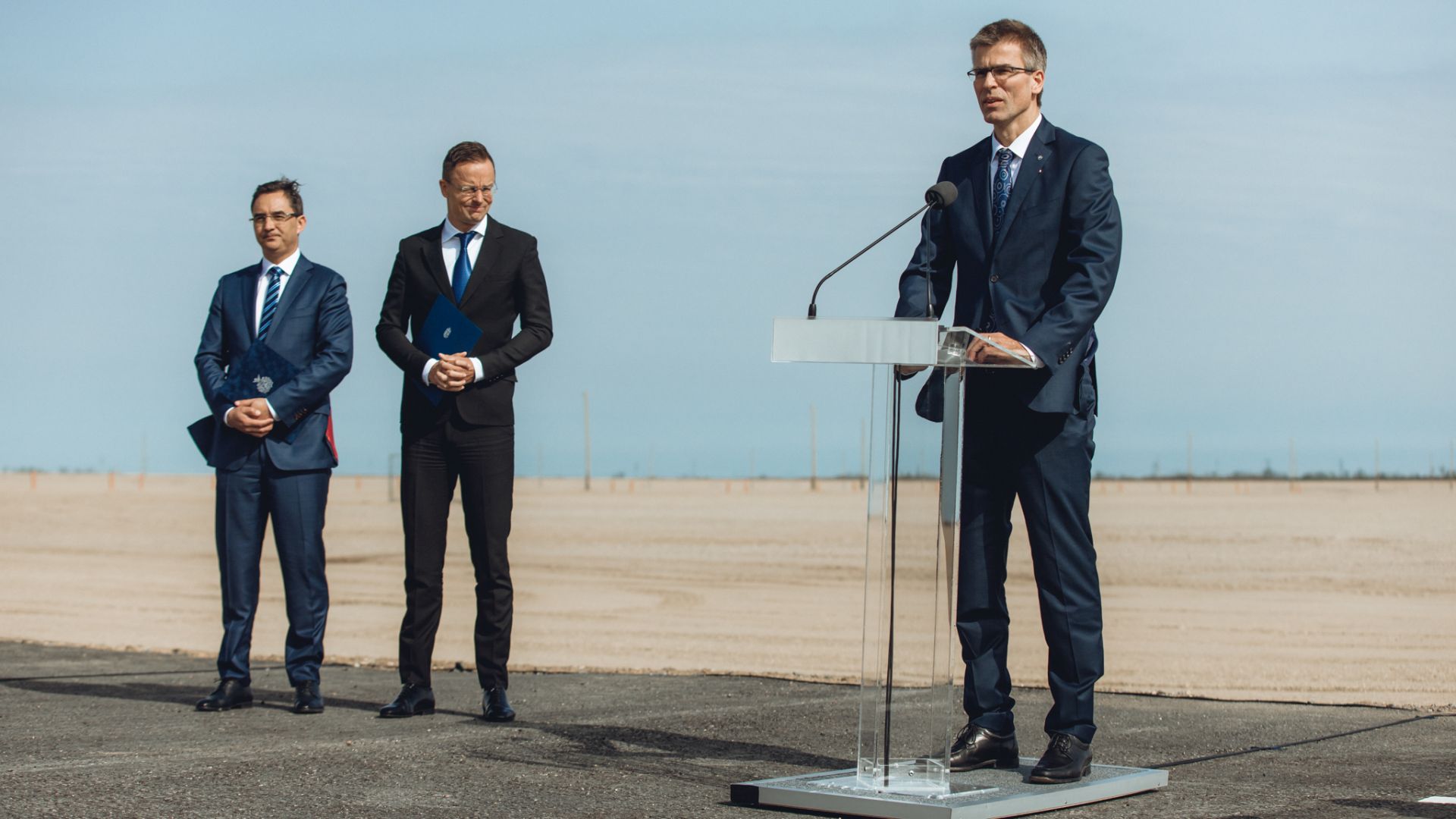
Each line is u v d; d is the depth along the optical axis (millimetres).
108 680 6824
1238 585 16297
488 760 4621
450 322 5719
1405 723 5672
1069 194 4348
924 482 4031
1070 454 4336
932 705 3977
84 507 35750
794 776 4227
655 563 19531
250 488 5965
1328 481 69938
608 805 3947
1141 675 9070
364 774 4340
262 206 6141
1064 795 3977
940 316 4625
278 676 7176
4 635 10781
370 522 29688
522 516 32875
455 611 13570
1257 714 5895
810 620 12648
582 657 9672
